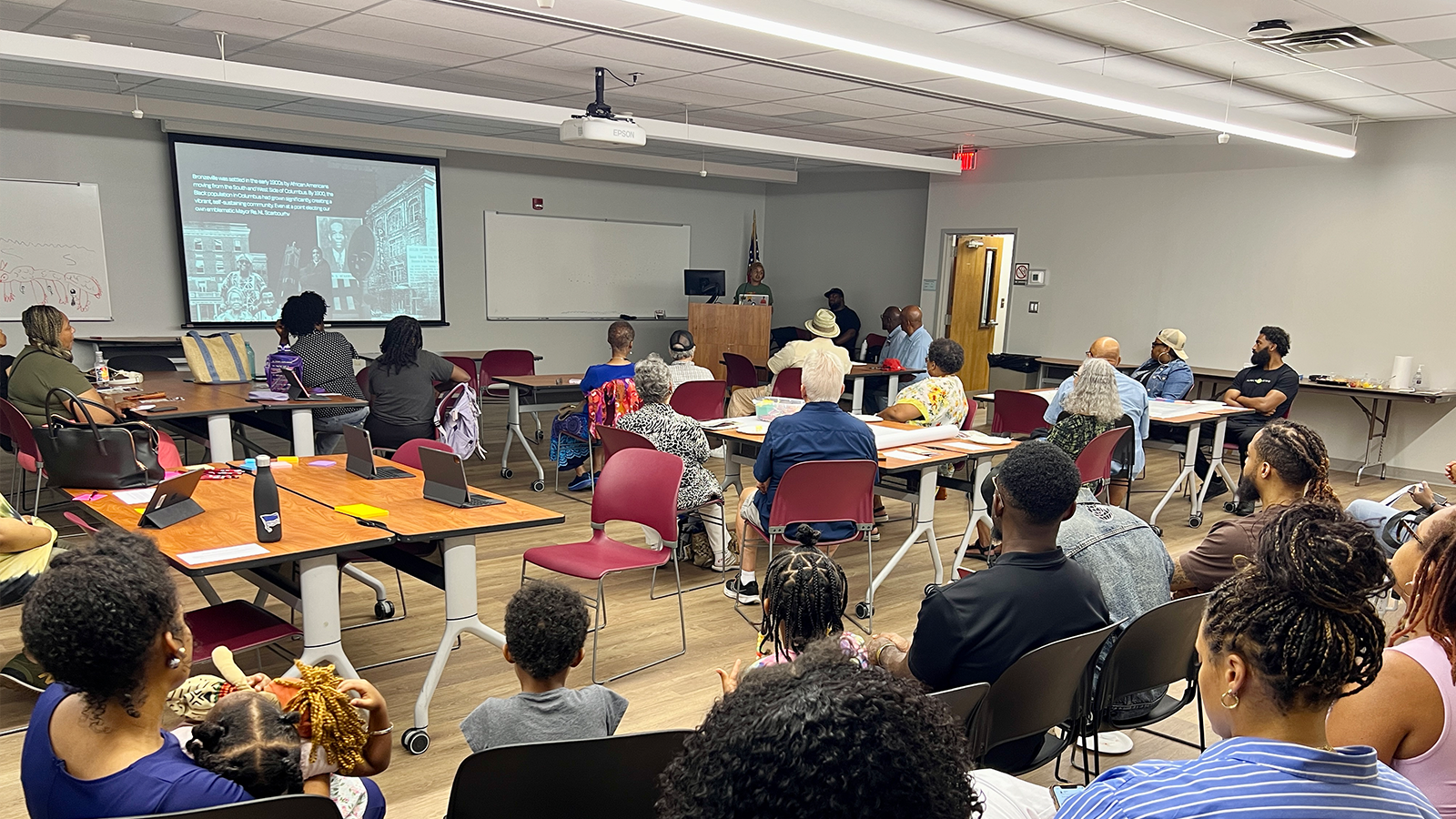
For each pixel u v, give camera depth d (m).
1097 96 4.89
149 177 8.43
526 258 10.95
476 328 10.68
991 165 9.76
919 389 5.04
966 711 1.70
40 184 7.87
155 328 8.61
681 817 0.59
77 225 8.09
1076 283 9.16
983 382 10.76
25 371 4.41
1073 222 9.12
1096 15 4.55
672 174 12.06
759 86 6.41
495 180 10.61
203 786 1.22
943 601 1.86
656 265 12.12
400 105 5.74
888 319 8.73
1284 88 6.10
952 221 10.20
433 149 9.98
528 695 1.95
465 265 10.51
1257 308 7.93
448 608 2.80
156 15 4.86
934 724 0.61
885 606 4.12
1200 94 6.43
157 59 4.97
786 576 1.86
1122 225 8.75
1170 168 8.36
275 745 1.37
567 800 1.53
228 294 8.91
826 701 0.58
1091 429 4.26
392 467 3.63
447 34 5.14
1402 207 7.07
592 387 5.64
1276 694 0.97
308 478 3.42
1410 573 1.82
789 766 0.55
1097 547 2.25
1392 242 7.14
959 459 4.13
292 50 5.68
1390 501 2.88
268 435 7.85
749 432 4.48
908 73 5.83
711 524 4.52
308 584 2.57
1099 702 2.12
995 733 1.87
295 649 3.37
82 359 8.16
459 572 2.79
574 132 5.83
